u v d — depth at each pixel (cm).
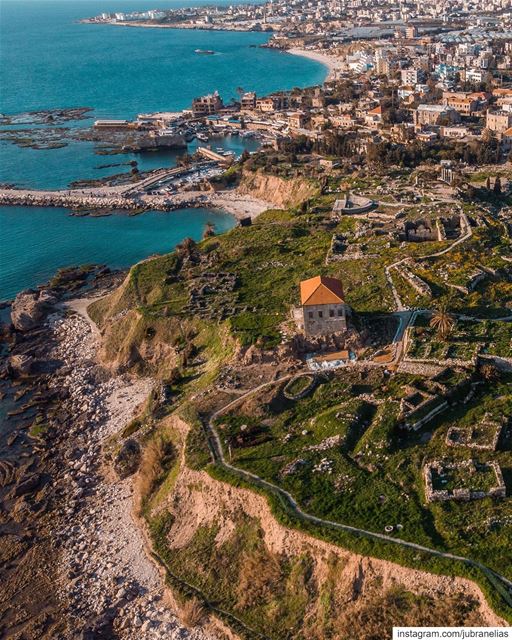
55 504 9444
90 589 7831
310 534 6644
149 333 12469
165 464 9019
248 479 7569
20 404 12156
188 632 6881
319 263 13212
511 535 6141
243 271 13812
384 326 10094
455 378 8394
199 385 10181
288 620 6531
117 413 11312
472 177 19125
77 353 13725
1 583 8206
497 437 7344
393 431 7769
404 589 6016
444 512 6562
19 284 17650
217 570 7325
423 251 12725
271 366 9706
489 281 11281
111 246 19975
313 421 8381
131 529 8531
